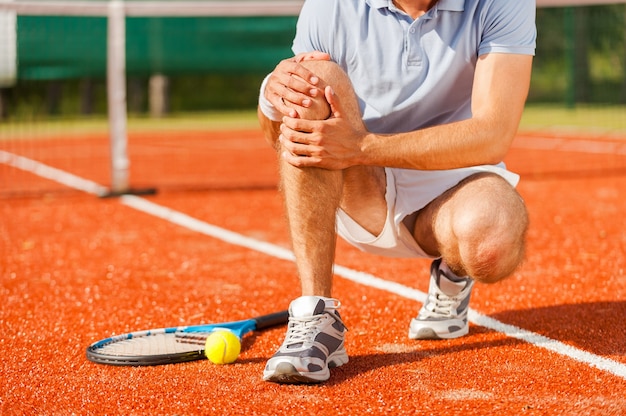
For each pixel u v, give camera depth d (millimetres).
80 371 2730
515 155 9086
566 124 13289
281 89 2555
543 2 7059
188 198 6039
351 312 3188
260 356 2799
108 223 4996
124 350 2826
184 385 2604
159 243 4336
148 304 3352
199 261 3959
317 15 2754
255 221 4969
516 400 2465
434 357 2746
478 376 2609
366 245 2814
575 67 15039
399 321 3074
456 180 2689
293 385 2570
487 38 2625
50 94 17594
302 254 2609
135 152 10594
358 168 2701
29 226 4941
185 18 10383
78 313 3266
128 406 2498
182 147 11273
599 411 2400
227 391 2557
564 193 5820
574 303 3193
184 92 20484
